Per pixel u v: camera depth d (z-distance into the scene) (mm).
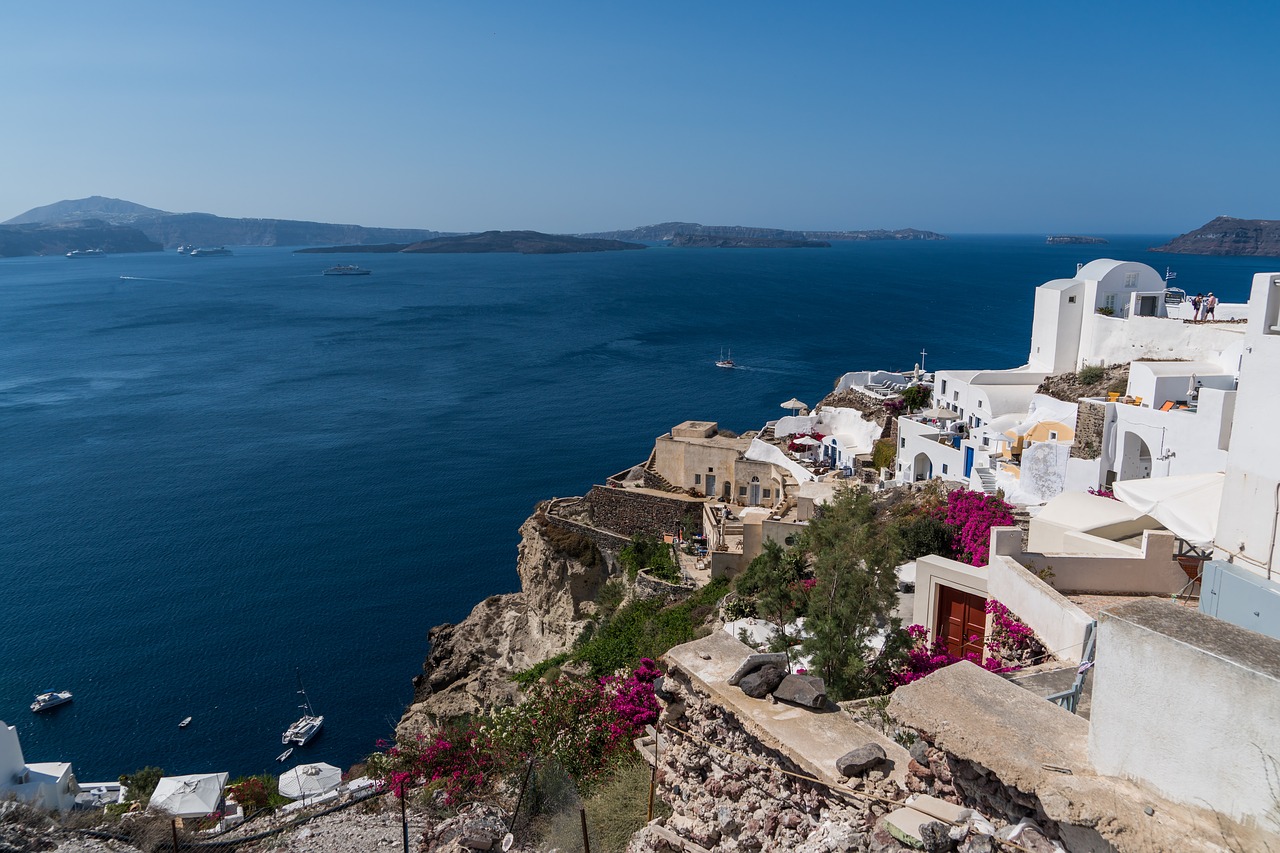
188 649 70812
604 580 64438
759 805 12375
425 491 107312
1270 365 20719
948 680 10562
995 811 9328
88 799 35062
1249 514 21531
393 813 19375
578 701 20891
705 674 13773
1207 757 7250
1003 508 35719
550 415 143625
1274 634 18234
